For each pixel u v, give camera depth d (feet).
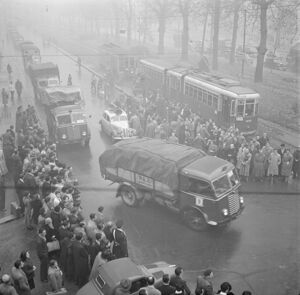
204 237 40.70
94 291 30.30
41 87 91.91
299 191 51.78
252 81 97.81
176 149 45.73
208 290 28.73
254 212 45.37
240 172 56.24
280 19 96.22
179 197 42.39
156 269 33.24
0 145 58.85
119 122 73.10
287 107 80.07
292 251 37.09
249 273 34.73
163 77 96.12
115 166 46.62
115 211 45.21
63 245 35.68
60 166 49.08
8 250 40.45
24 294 30.89
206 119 80.38
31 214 43.65
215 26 107.65
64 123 68.39
